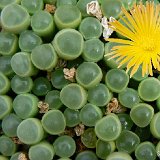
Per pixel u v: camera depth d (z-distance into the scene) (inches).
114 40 4.2
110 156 4.0
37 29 4.2
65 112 4.2
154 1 4.8
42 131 4.1
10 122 4.2
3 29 4.6
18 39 4.4
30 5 4.4
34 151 4.1
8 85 4.4
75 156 4.5
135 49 4.3
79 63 4.4
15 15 4.2
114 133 4.0
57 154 4.2
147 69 4.2
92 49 4.2
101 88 4.2
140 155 4.1
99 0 4.5
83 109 4.1
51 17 4.3
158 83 4.2
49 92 4.3
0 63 4.4
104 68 4.4
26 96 4.2
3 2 4.4
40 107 4.3
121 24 4.3
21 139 4.1
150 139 4.4
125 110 4.4
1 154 4.5
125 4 4.5
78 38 4.1
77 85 4.1
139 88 4.2
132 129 4.5
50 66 4.1
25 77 4.2
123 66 4.3
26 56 4.1
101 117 4.2
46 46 4.1
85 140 4.3
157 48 4.4
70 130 4.4
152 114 4.2
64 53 4.1
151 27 4.4
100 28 4.3
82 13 4.4
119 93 4.3
